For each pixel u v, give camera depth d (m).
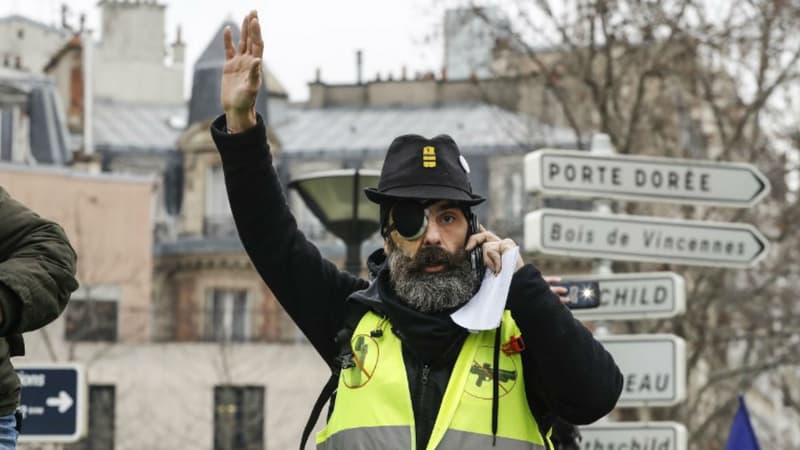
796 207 31.84
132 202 59.66
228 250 64.06
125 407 54.16
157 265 65.19
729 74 30.83
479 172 63.41
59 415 16.97
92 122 67.69
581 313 15.47
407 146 7.76
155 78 74.38
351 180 18.88
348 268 19.11
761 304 33.25
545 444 7.73
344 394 7.66
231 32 7.91
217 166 67.25
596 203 16.00
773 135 31.70
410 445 7.47
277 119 70.12
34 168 58.56
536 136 40.09
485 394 7.57
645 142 31.64
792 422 45.94
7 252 7.00
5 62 71.75
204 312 63.84
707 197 15.86
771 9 30.20
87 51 67.12
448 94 68.75
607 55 29.53
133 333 58.34
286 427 54.59
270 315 63.28
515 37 31.05
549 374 7.54
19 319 6.72
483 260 7.73
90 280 58.22
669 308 15.18
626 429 15.32
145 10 74.44
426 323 7.57
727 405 31.41
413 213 7.65
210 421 54.38
